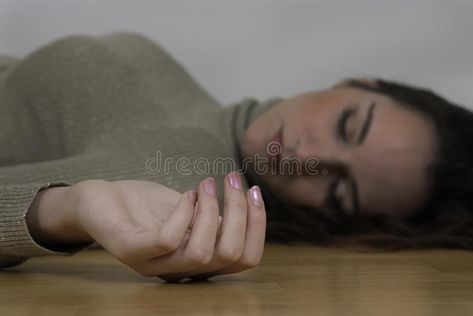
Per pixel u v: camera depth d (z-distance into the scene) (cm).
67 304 69
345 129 142
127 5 220
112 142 124
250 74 219
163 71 171
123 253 74
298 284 84
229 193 79
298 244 140
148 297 73
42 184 85
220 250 77
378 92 149
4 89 146
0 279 86
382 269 101
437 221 146
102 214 76
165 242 72
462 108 155
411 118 145
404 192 144
